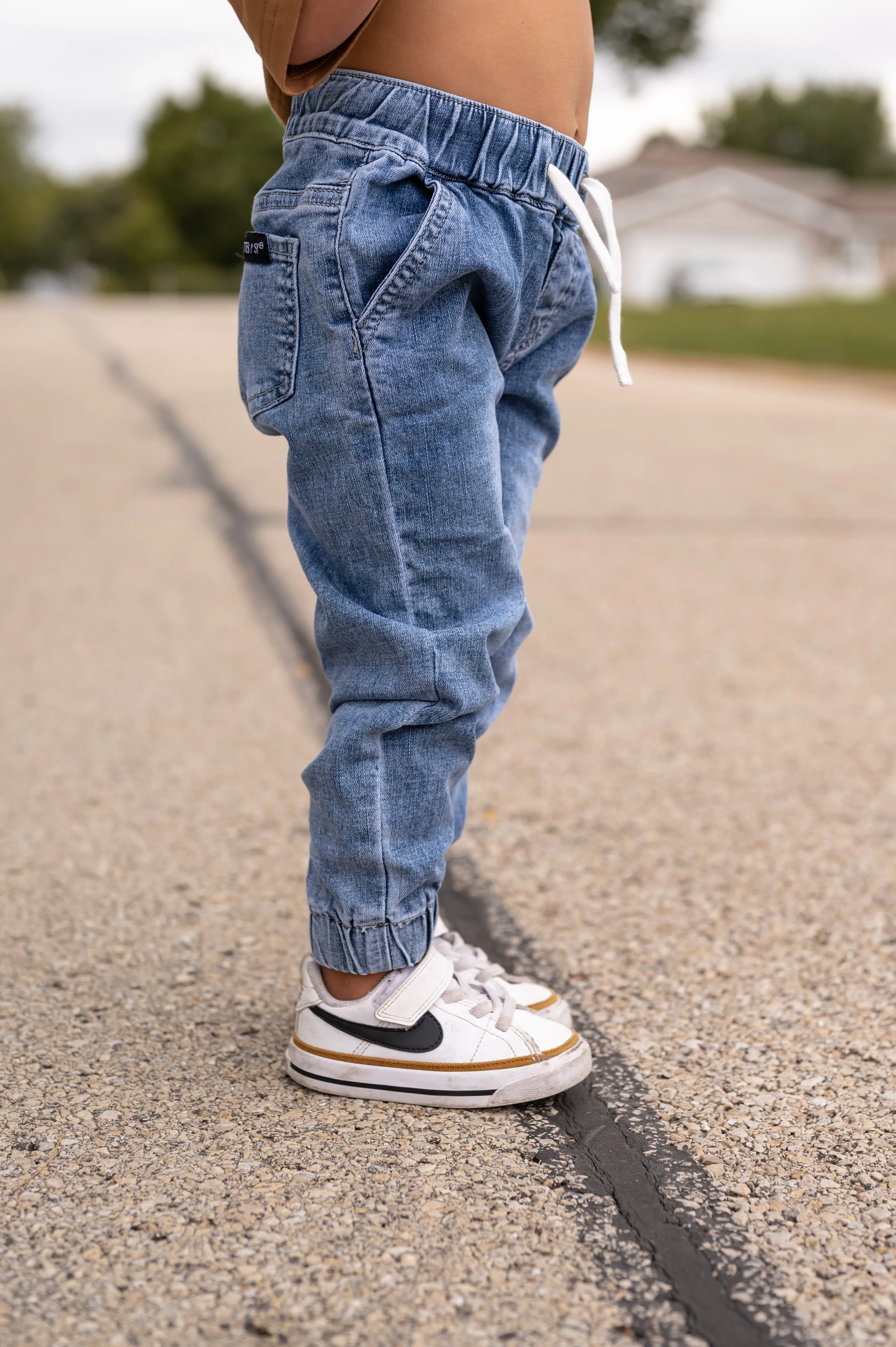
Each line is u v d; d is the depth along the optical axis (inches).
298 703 107.0
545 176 49.9
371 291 47.1
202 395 303.7
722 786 91.1
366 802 50.7
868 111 2677.2
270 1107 52.6
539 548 163.3
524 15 49.6
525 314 52.0
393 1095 53.1
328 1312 40.3
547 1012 56.0
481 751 97.7
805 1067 56.4
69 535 163.0
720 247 1533.0
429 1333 39.5
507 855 79.4
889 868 78.0
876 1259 43.8
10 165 3368.6
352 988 53.4
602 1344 39.4
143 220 2378.2
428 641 49.3
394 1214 45.4
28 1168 47.7
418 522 49.0
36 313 693.3
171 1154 48.8
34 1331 39.1
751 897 74.0
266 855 78.7
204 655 119.0
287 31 45.6
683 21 526.6
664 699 110.2
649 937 69.1
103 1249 43.1
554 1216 45.6
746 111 2704.2
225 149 2277.3
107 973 63.9
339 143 47.8
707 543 167.9
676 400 337.7
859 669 119.0
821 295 1432.1
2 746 96.3
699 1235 44.8
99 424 253.9
